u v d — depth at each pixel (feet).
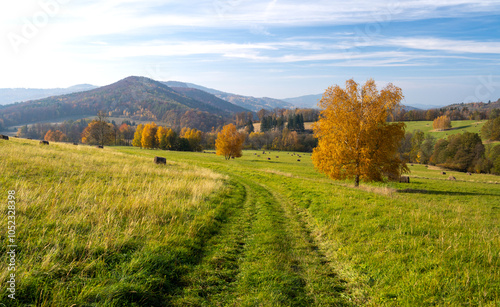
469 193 95.71
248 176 94.73
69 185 35.24
